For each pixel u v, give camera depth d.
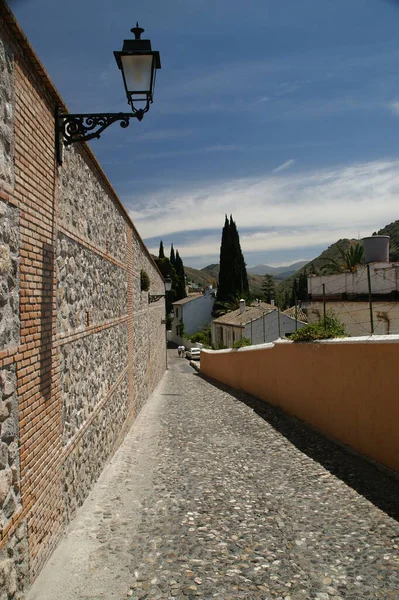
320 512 5.92
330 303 17.44
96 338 7.84
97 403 7.67
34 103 4.59
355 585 4.21
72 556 4.81
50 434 4.93
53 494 4.96
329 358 9.63
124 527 5.58
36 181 4.65
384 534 5.21
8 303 3.85
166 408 15.44
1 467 3.57
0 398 3.60
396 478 6.88
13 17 3.78
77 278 6.53
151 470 8.05
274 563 4.64
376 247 18.19
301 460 8.29
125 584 4.27
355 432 8.41
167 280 24.80
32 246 4.50
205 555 4.84
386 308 14.70
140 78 5.30
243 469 7.92
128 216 12.52
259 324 30.73
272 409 13.70
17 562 3.82
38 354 4.61
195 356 44.31
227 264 58.56
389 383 7.18
